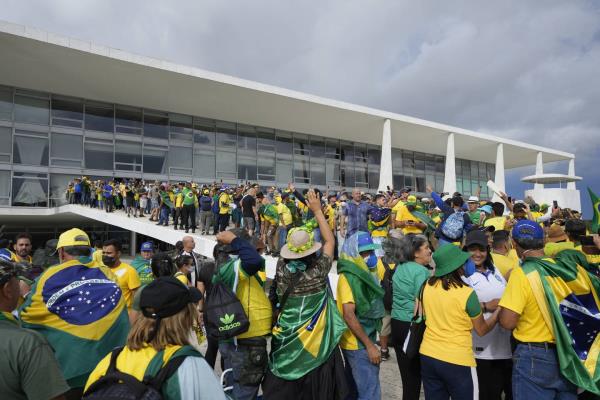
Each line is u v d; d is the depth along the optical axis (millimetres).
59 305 2672
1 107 19594
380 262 4664
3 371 1564
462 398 2699
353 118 25781
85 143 21453
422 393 4344
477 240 3393
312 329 2725
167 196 14859
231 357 3076
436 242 7859
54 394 1645
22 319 2639
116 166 22125
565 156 38438
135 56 17812
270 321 3053
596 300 2641
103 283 2918
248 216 11266
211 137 25188
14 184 19625
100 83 19766
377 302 3197
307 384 2703
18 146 19859
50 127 20641
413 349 3119
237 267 2930
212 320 2854
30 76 18844
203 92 21188
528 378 2643
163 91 20938
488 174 40406
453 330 2781
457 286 2818
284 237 10117
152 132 23359
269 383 2807
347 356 3129
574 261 2854
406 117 26688
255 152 26609
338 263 3211
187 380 1536
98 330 2732
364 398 3016
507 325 2672
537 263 2732
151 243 5629
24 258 5371
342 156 30359
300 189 27953
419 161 34656
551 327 2596
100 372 1648
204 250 11445
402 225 7828
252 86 20953
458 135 29984
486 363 3316
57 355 2598
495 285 3340
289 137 28078
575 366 2510
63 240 2938
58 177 20719
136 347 1628
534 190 28969
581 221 3811
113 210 18891
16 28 15359
